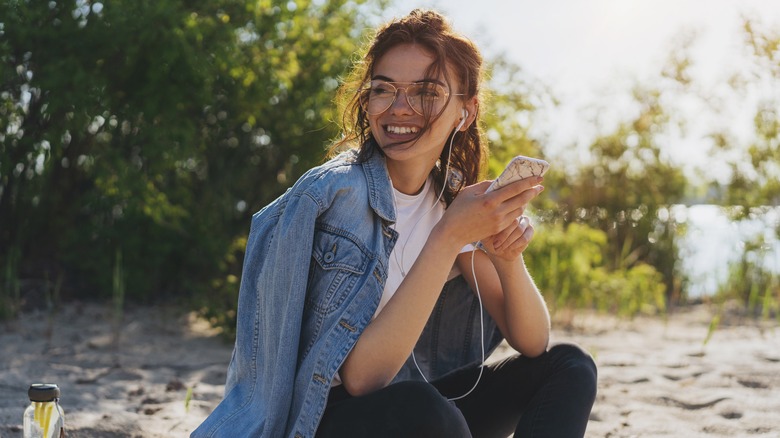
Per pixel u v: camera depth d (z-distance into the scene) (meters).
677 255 8.66
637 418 3.52
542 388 2.02
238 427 1.85
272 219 1.94
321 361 1.78
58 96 6.00
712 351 5.19
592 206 8.99
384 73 1.93
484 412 2.16
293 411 1.81
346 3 7.07
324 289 1.83
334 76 6.68
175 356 5.01
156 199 6.47
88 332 5.58
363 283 1.83
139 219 6.90
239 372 1.96
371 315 1.83
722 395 3.87
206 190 7.20
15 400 3.60
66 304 6.51
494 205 1.84
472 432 2.18
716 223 8.50
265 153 7.29
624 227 8.91
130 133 6.64
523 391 2.11
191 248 7.04
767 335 6.11
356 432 1.73
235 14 6.53
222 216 7.22
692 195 8.95
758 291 7.75
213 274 7.11
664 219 8.84
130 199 6.29
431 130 1.92
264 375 1.87
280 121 6.85
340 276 1.83
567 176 9.05
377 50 1.96
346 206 1.87
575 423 1.94
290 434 1.78
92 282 6.86
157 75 6.12
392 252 2.02
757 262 7.77
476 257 2.18
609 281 6.82
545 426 1.94
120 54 6.25
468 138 2.13
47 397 1.94
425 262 1.83
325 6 7.04
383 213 1.89
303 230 1.83
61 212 7.17
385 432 1.71
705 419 3.52
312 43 6.73
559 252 6.71
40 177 6.80
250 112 6.74
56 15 6.22
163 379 4.28
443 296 2.19
